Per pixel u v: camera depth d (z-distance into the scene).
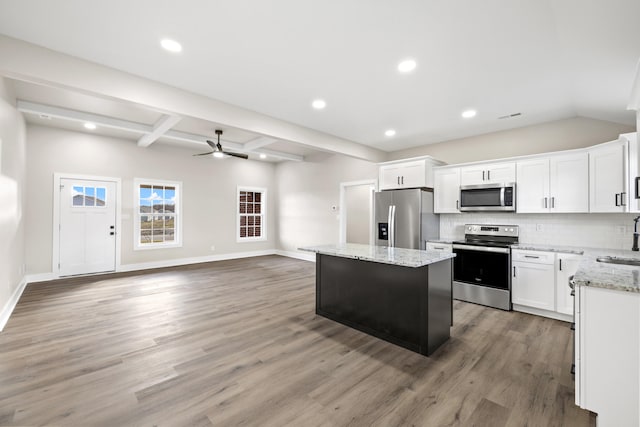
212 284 4.88
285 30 2.10
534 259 3.46
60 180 5.16
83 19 1.98
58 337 2.79
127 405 1.83
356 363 2.36
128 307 3.68
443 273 2.71
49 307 3.65
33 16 1.94
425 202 4.54
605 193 3.12
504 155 4.38
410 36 2.15
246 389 2.01
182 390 1.99
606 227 3.48
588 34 1.96
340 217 6.72
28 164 4.84
